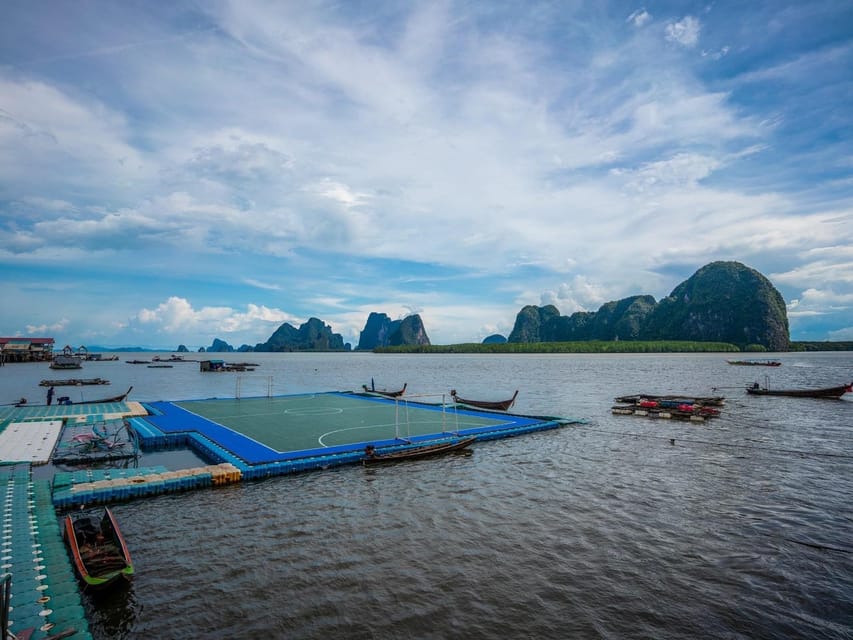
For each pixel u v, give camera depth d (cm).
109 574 1290
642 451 2939
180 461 2697
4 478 2178
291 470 2412
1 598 912
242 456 2561
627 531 1717
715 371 11619
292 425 3522
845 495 2111
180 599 1280
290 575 1405
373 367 15525
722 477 2378
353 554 1536
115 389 7638
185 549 1575
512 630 1155
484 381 8906
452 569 1441
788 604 1267
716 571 1436
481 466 2580
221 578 1388
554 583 1366
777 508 1948
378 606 1251
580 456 2809
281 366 16450
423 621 1188
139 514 1881
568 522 1797
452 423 3662
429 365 16850
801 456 2809
